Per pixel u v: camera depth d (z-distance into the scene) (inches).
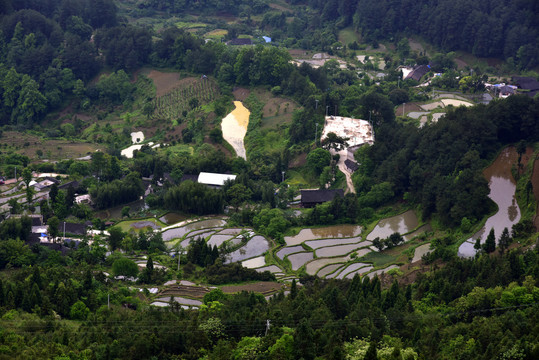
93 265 7229.3
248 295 5994.1
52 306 5689.0
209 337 5162.4
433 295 5876.0
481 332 4933.6
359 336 5012.3
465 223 7716.5
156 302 6289.4
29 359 4643.2
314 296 5782.5
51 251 7175.2
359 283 5994.1
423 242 7815.0
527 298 5374.0
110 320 5413.4
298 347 4739.2
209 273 7047.2
